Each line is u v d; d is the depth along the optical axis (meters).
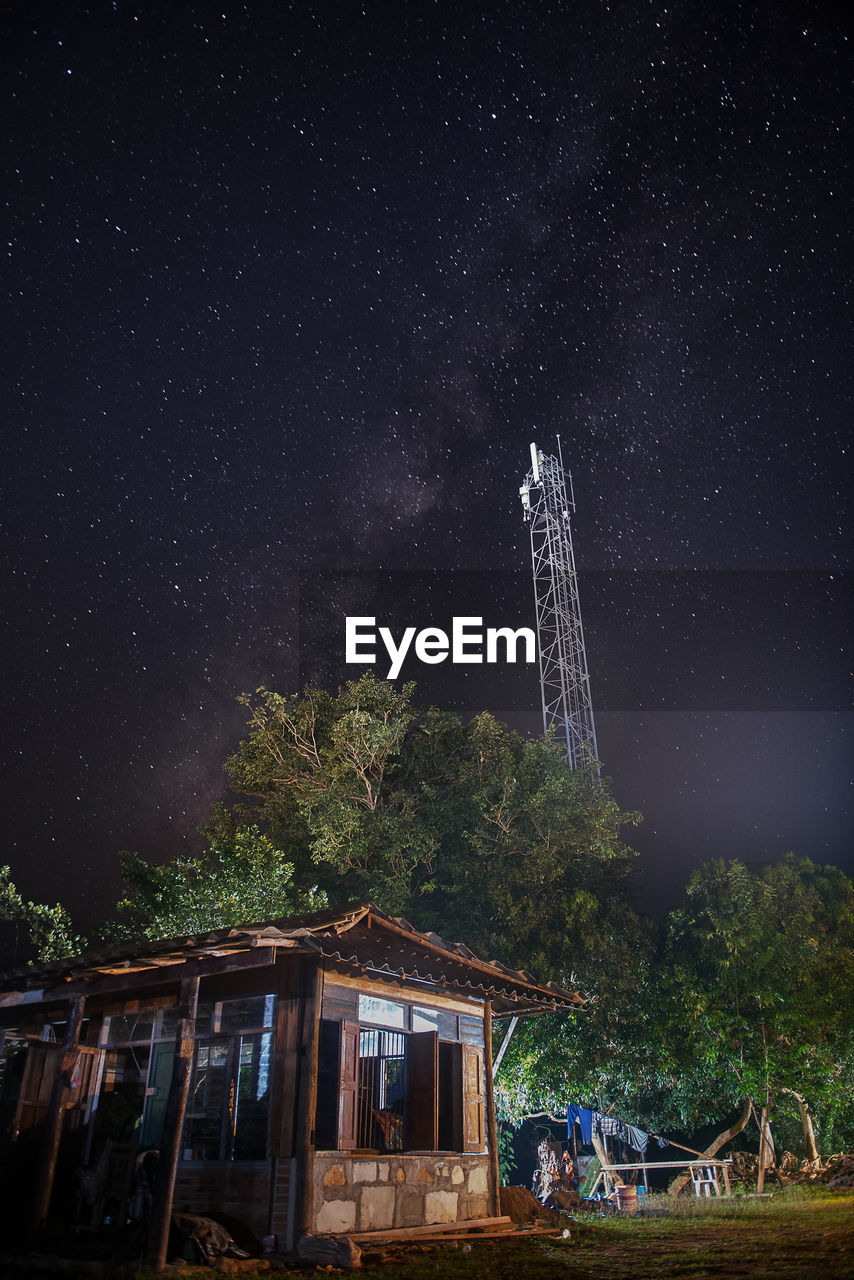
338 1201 9.38
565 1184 18.08
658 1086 21.69
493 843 22.50
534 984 12.55
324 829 22.17
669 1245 9.87
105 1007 11.53
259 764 25.45
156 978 9.40
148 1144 10.42
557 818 22.12
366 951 10.27
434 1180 10.99
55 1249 8.85
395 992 11.23
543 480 38.16
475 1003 12.96
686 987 21.08
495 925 21.61
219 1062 10.32
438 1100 11.50
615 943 21.78
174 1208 9.68
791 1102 22.95
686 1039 20.95
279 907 19.75
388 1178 10.18
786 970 21.20
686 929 22.89
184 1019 8.91
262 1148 9.63
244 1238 8.98
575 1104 21.55
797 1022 20.55
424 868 23.30
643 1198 17.91
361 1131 11.18
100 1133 10.44
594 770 24.81
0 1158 10.05
